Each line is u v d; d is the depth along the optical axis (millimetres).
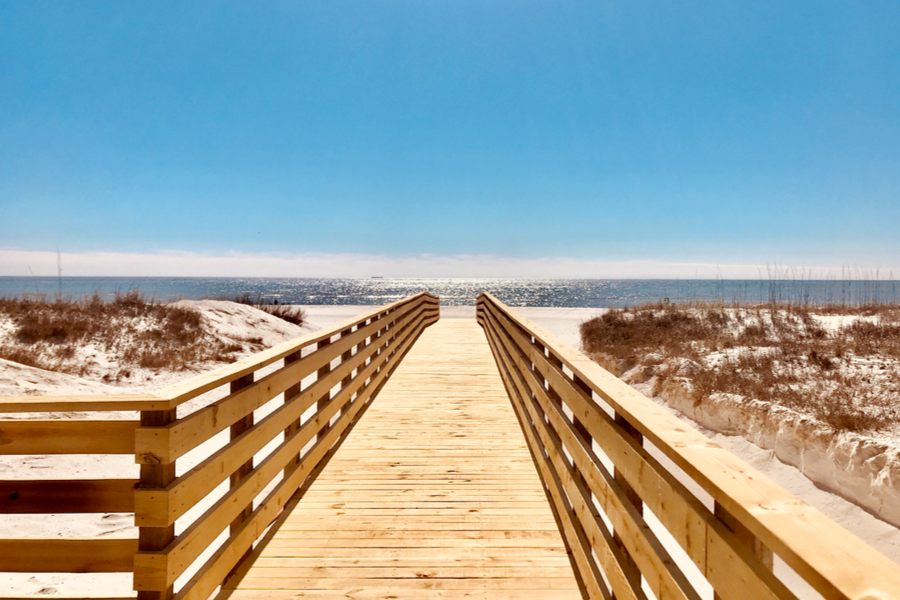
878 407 5215
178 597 1747
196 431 1896
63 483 1799
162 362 9406
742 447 5656
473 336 12305
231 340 12352
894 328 9219
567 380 2656
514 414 5059
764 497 958
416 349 9891
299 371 3137
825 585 703
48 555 1809
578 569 2332
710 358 8219
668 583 1263
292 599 2135
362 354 5316
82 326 10453
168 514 1679
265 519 2607
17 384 5977
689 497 1217
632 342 10711
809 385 6258
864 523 4062
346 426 4539
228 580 2258
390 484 3350
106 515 3807
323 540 2627
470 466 3674
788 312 11625
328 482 3377
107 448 1768
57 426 1757
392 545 2578
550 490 3098
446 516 2898
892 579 698
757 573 910
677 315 12344
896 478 3996
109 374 8625
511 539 2645
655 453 5918
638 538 1519
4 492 1798
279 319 16641
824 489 4586
